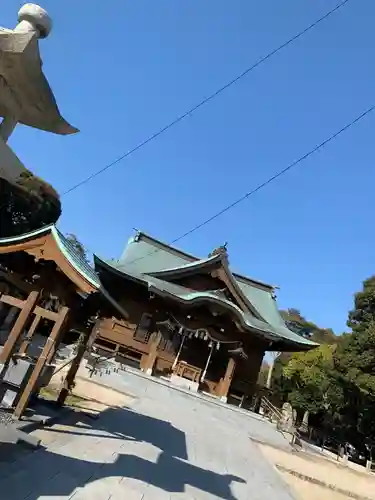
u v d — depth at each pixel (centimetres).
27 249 643
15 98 646
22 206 2239
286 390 3888
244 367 2823
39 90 632
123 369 2244
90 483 567
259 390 2909
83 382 1448
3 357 583
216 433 1505
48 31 589
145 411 1379
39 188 2316
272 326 3050
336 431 3250
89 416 966
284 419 2208
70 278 641
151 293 2709
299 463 1628
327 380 3023
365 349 2709
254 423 2112
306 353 3506
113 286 2844
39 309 687
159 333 2694
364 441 3069
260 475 1138
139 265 3166
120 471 664
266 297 3528
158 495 629
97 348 2473
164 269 3189
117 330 2730
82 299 776
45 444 645
